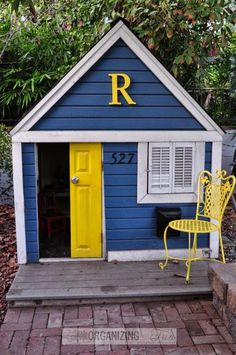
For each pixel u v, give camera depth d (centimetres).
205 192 405
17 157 385
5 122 663
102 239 409
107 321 312
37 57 670
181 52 565
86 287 348
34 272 381
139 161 398
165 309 331
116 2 543
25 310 330
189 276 372
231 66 679
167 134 395
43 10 659
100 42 373
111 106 388
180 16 498
